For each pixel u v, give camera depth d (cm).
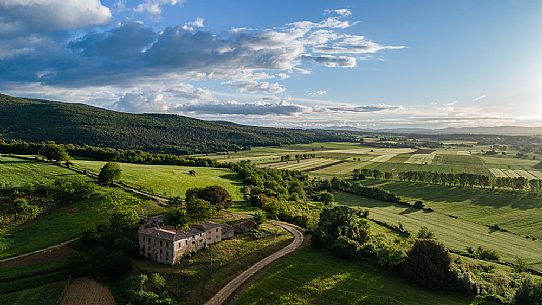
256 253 10375
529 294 8850
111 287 8919
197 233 10400
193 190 14625
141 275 8644
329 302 8019
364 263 10181
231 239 11350
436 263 9144
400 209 19625
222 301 8038
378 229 15362
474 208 19400
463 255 13100
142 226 11406
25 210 12725
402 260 9756
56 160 18312
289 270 9356
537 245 14575
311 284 8700
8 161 17625
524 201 19988
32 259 10025
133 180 16962
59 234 11394
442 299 8575
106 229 11138
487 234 15775
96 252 9831
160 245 9831
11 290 8706
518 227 16575
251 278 8975
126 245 10269
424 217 18100
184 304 8056
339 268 9669
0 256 10138
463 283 8969
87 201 13988
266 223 13350
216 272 9244
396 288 8888
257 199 16450
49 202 13700
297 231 12750
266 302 7950
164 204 14175
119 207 13425
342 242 10562
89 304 8262
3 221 12100
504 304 8681
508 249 14088
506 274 11000
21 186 14350
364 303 8038
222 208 14525
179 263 9681
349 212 12356
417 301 8325
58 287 8906
